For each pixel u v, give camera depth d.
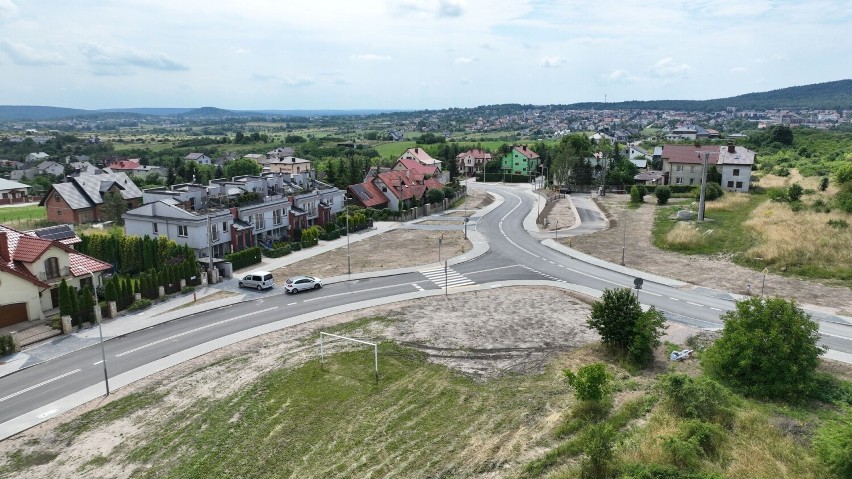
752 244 55.78
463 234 70.81
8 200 104.44
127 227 56.62
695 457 21.19
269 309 41.69
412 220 82.19
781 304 28.20
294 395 28.09
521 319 39.19
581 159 113.44
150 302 42.31
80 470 22.09
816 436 21.84
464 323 38.44
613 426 24.14
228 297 44.53
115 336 36.09
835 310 38.91
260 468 22.03
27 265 38.69
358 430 24.78
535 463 21.69
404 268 53.75
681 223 68.75
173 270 44.97
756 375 27.20
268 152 177.00
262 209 61.75
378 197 86.69
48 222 78.19
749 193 91.50
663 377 27.12
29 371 30.91
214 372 30.84
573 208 88.06
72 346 34.34
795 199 75.06
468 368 31.27
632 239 64.19
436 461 22.20
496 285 47.84
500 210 90.25
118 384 29.45
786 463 21.03
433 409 26.61
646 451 21.58
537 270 52.69
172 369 31.30
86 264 43.12
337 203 76.88
